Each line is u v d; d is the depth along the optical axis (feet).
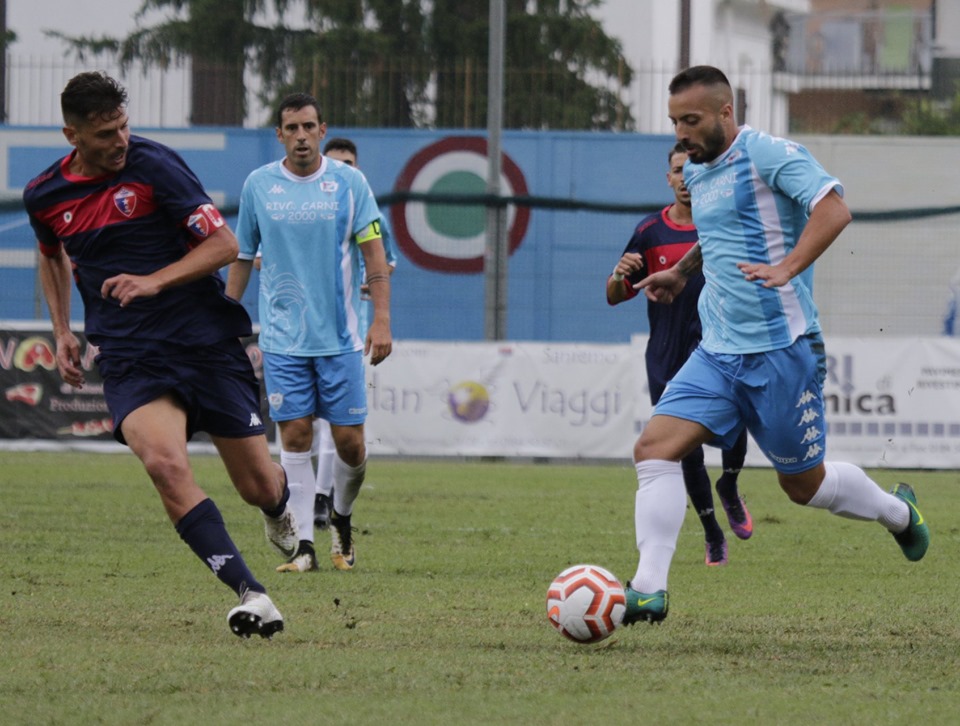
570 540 98.48
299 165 82.48
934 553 92.68
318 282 81.92
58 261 57.31
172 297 54.54
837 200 55.72
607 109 293.43
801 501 62.44
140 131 221.87
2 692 45.47
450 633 58.23
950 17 424.87
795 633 58.90
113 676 48.19
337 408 81.51
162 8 320.09
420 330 222.07
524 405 178.19
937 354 171.94
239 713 42.63
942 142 224.33
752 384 58.13
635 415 177.27
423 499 130.41
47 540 93.04
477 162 221.66
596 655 53.42
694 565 86.38
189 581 74.02
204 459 181.27
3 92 224.12
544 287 220.84
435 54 299.38
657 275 64.90
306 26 304.71
